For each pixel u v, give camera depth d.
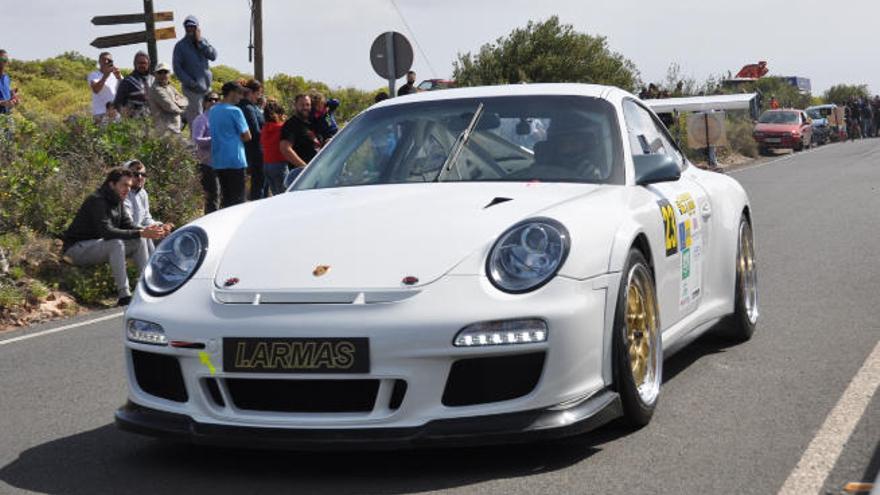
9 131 12.81
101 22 17.30
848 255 10.92
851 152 37.66
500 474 4.29
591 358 4.40
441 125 5.57
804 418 4.98
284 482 4.30
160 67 14.49
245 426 4.28
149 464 4.65
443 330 4.13
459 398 4.20
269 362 4.20
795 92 57.62
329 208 4.91
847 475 4.11
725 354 6.55
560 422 4.23
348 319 4.16
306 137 13.80
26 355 7.72
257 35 20.73
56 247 11.28
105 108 15.98
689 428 4.87
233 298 4.34
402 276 4.28
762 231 13.53
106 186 10.49
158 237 10.65
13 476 4.54
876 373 5.87
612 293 4.54
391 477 4.30
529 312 4.19
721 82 44.53
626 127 5.57
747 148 37.62
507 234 4.41
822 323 7.41
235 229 4.86
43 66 36.25
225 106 13.01
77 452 4.90
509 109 5.60
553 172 5.24
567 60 28.58
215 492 4.21
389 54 14.43
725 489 4.00
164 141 13.52
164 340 4.40
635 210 4.98
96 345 8.00
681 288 5.66
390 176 5.38
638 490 4.03
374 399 4.20
